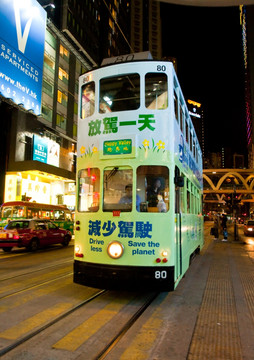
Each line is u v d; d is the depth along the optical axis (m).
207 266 10.66
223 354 3.77
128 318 5.02
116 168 5.89
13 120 29.66
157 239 5.55
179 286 7.53
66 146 38.25
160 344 4.04
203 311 5.53
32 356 3.63
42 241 15.17
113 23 63.44
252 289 7.27
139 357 3.65
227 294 6.76
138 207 5.67
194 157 10.75
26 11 29.47
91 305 5.73
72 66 40.50
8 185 28.97
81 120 6.55
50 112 34.75
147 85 6.06
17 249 15.65
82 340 4.11
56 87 36.22
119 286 5.47
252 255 13.75
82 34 44.25
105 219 5.78
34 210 19.39
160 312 5.44
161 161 5.78
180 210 6.69
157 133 5.87
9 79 27.06
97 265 5.68
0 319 4.89
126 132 5.93
